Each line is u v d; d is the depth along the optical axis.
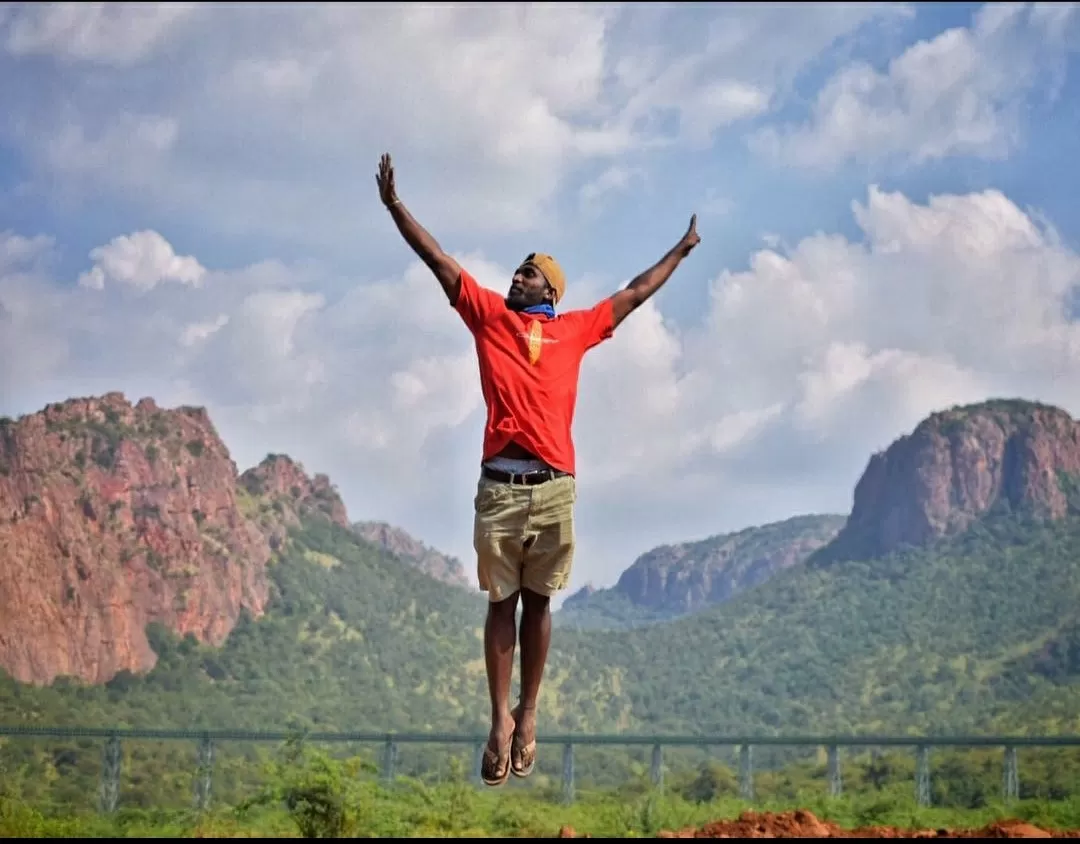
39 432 158.38
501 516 5.90
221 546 184.88
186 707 139.12
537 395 5.95
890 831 11.52
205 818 25.50
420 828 25.16
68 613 138.38
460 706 174.75
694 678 193.88
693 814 29.86
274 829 24.39
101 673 139.62
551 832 26.02
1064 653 141.62
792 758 147.62
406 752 126.06
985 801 55.31
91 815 29.09
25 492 146.75
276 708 148.00
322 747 25.39
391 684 176.62
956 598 194.25
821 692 172.50
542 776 110.19
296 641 177.38
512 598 6.09
